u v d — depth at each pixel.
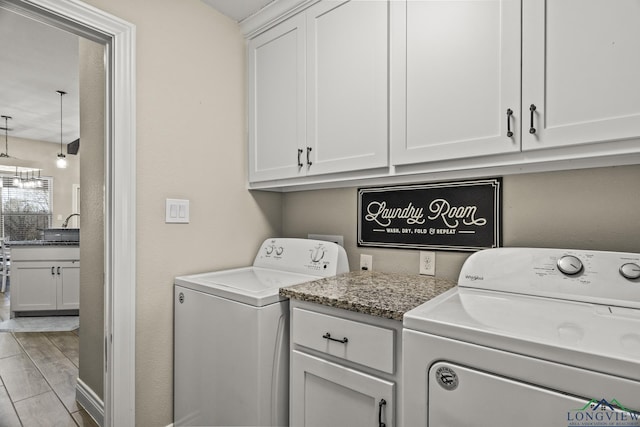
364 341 1.10
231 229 1.96
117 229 1.49
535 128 1.09
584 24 1.02
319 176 1.71
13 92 4.12
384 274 1.71
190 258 1.76
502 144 1.15
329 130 1.62
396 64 1.40
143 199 1.58
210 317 1.48
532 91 1.10
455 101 1.25
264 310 1.30
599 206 1.24
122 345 1.50
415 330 0.93
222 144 1.91
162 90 1.65
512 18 1.13
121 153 1.50
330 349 1.19
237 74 2.00
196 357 1.55
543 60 1.08
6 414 1.95
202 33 1.82
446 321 0.89
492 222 1.46
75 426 1.84
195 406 1.55
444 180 1.59
